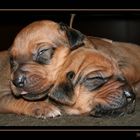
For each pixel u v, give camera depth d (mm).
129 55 803
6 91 697
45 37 661
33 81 626
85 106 636
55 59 654
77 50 667
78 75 635
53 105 653
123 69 753
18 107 660
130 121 618
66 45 669
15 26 1210
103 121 621
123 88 633
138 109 689
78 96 635
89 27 1279
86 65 635
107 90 629
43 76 635
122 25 1320
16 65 643
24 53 648
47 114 638
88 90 633
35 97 643
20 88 627
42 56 648
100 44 772
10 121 630
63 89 638
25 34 661
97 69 629
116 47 801
